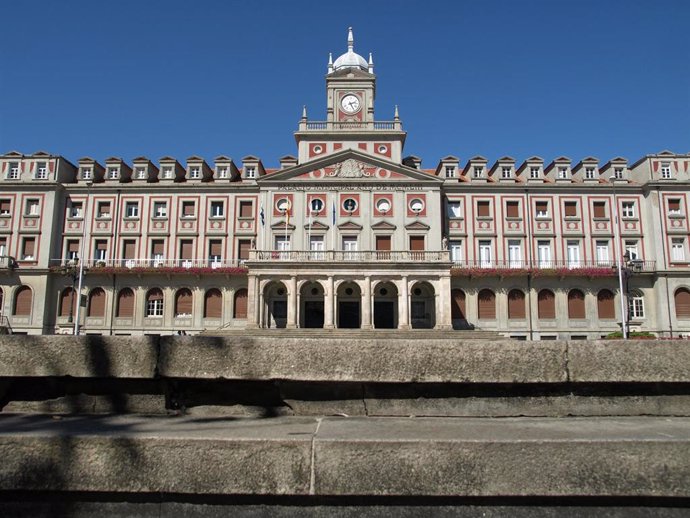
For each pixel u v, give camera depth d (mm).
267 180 48188
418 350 4574
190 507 3350
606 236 49219
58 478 3344
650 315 47500
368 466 3311
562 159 51281
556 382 4543
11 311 47531
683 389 4586
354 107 51062
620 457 3324
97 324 47531
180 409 4578
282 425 3992
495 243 49406
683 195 49031
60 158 51031
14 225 49156
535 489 3281
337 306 45156
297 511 3322
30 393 4633
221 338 4605
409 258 42250
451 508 3318
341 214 47844
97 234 49656
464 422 4176
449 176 51562
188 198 50406
